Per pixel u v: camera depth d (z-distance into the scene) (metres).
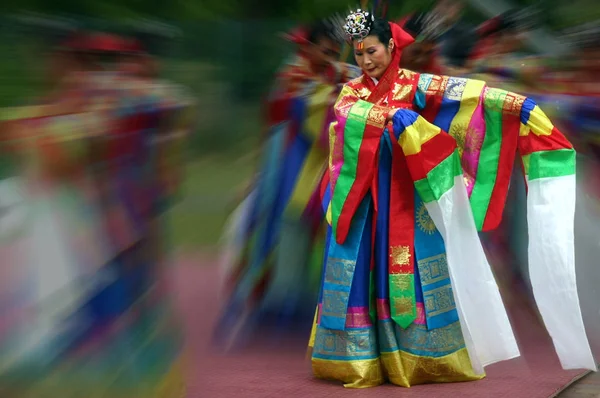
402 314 5.40
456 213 5.49
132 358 5.84
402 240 5.45
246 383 5.50
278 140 6.70
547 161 5.38
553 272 5.33
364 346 5.42
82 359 5.78
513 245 6.75
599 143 6.89
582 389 5.39
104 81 7.09
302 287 6.88
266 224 6.81
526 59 6.82
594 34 6.76
